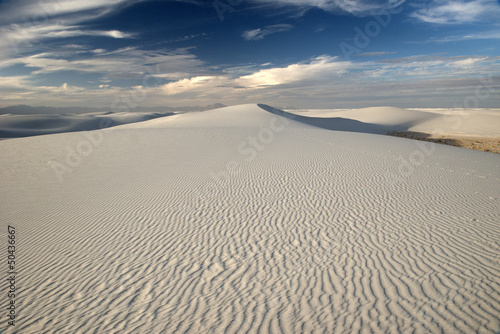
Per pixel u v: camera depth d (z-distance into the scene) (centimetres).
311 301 418
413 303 398
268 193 998
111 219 800
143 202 944
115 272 526
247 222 748
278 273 501
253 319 386
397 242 594
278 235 662
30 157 1870
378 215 758
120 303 434
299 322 375
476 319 358
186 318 395
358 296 422
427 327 351
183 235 682
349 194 954
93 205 929
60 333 371
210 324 380
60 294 461
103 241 662
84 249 624
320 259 542
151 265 548
